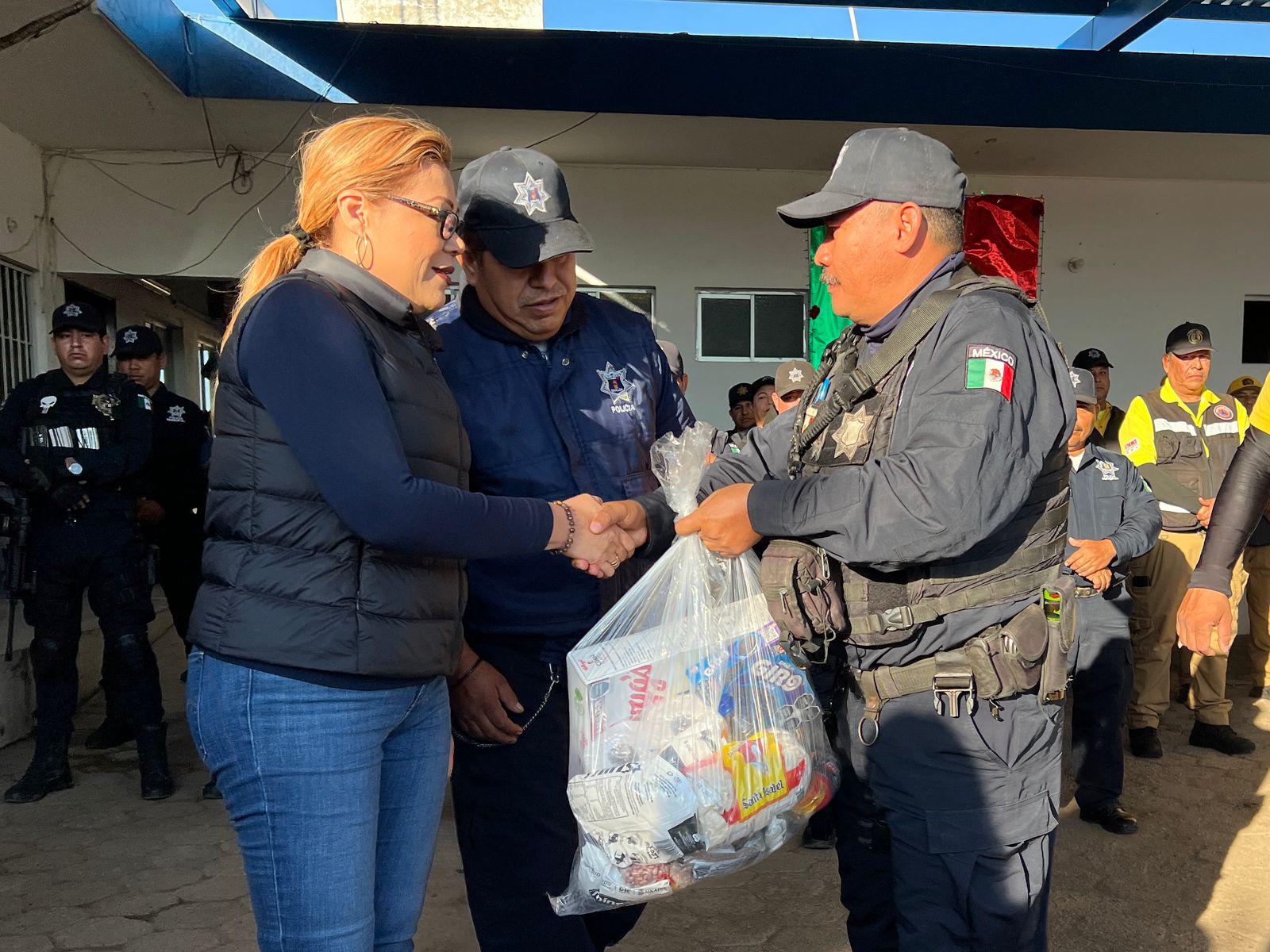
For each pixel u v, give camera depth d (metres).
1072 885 3.10
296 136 6.25
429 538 1.40
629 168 7.10
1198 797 3.91
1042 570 1.58
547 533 1.58
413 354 1.53
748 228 7.20
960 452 1.40
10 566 3.88
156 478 4.56
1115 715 3.56
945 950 1.62
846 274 1.69
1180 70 6.14
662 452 1.87
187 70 5.43
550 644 2.01
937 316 1.55
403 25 5.59
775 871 3.25
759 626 1.76
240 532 1.41
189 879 3.15
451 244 1.56
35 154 6.38
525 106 5.77
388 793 1.60
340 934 1.45
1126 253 7.54
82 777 4.15
